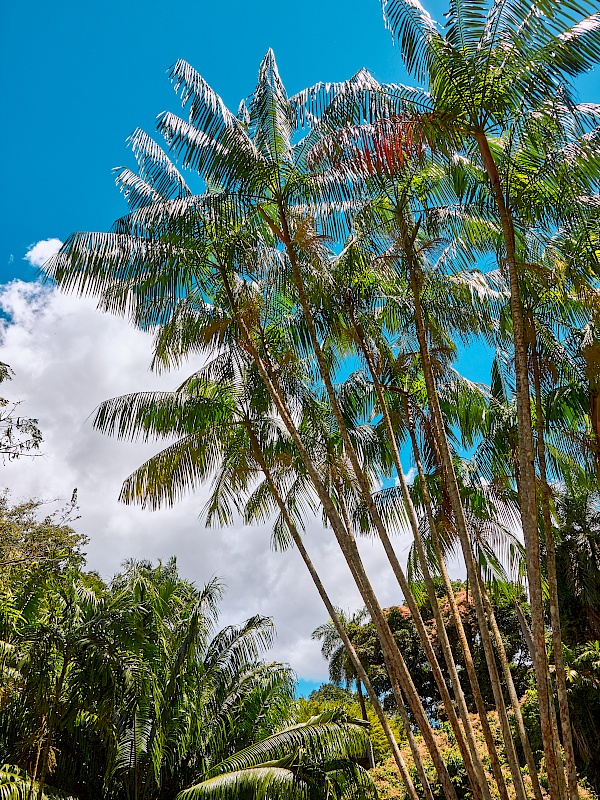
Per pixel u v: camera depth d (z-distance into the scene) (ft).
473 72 30.07
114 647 37.65
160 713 48.49
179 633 52.75
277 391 42.96
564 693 30.12
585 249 33.73
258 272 39.88
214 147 36.91
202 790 40.37
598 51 29.01
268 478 43.01
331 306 40.78
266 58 40.81
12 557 40.55
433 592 38.60
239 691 56.90
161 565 57.98
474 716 77.05
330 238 37.50
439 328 41.86
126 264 38.37
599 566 59.82
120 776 48.96
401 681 35.29
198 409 44.14
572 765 28.48
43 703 37.99
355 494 47.24
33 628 37.35
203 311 43.62
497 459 46.62
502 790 32.58
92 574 60.08
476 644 92.94
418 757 35.45
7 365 39.52
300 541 42.14
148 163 42.55
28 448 38.99
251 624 60.85
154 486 43.04
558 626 31.27
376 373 42.73
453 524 42.55
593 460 38.55
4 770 36.70
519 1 29.60
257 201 38.17
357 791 44.65
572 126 31.09
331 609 40.73
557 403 37.88
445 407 48.06
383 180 36.24
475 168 35.40
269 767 41.60
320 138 35.65
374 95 33.22
